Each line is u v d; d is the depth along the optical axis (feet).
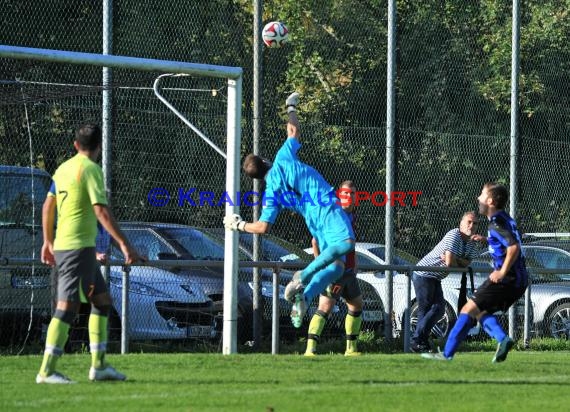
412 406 74.23
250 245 154.51
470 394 82.07
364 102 201.57
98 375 86.53
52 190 87.92
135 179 148.56
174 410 70.38
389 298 156.15
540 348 164.14
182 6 173.78
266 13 208.23
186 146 154.81
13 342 128.47
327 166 169.78
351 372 96.94
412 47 205.05
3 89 139.74
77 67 167.32
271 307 150.41
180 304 140.26
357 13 204.85
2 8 162.71
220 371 95.86
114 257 139.54
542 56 210.38
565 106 212.43
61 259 83.41
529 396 81.97
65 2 167.84
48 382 84.17
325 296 127.34
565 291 176.55
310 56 198.49
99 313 86.74
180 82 165.27
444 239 145.48
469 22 208.74
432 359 114.93
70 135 148.77
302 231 165.89
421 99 204.33
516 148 175.22
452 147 178.19
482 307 108.68
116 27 155.33
